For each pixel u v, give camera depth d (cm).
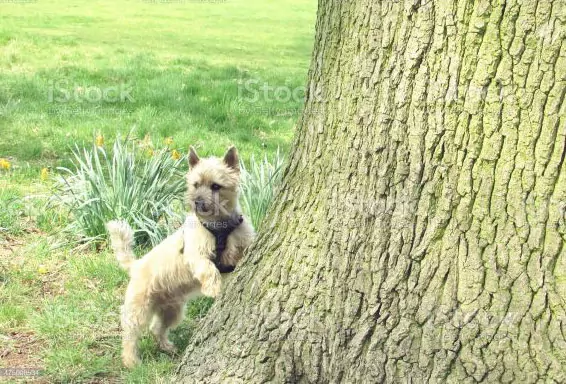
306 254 215
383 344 205
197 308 300
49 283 314
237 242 274
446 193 199
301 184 220
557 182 190
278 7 1513
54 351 263
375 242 206
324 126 215
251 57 898
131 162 365
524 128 191
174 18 1238
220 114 571
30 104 570
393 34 201
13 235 354
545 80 188
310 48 1015
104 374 259
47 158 464
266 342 216
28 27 992
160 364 259
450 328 199
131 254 289
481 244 197
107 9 1286
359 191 207
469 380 197
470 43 193
